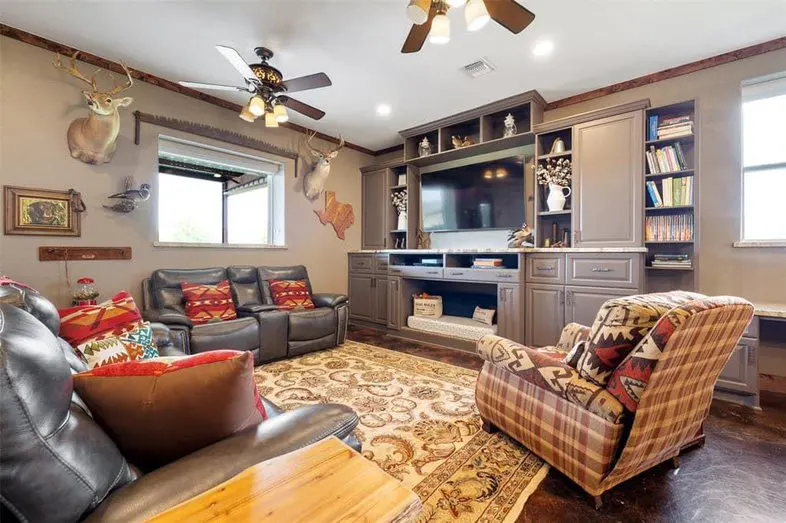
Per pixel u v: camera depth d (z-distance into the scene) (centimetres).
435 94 348
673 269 293
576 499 143
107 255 299
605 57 282
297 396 240
